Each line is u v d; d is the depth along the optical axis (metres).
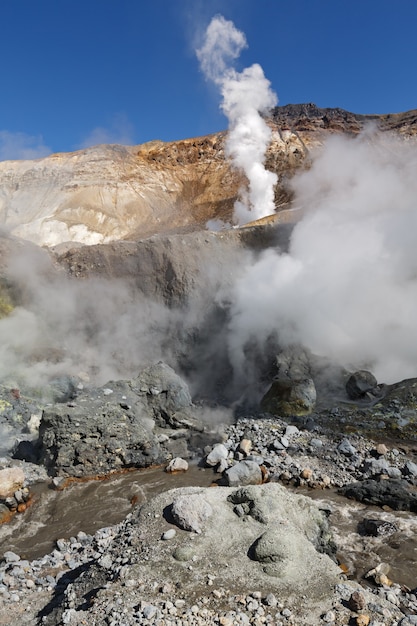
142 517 7.07
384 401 12.62
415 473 9.75
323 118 87.31
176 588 5.71
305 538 6.55
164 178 80.31
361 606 5.37
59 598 6.35
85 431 10.70
